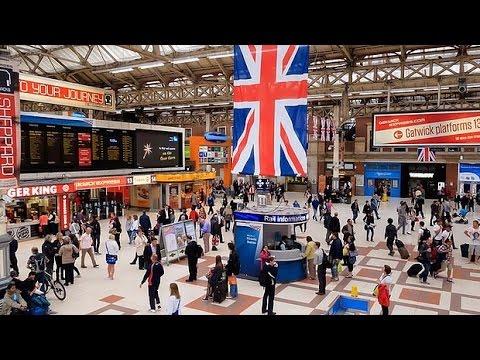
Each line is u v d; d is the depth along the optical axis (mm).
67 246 11727
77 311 9703
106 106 22844
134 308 9961
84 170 22609
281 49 10945
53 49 22469
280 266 12234
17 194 16906
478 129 18359
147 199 28109
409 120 19953
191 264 12273
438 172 35625
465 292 11344
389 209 28250
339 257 12383
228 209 20484
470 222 23016
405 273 13211
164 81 28891
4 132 9859
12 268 12422
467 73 19609
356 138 37312
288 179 42188
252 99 11391
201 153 34469
